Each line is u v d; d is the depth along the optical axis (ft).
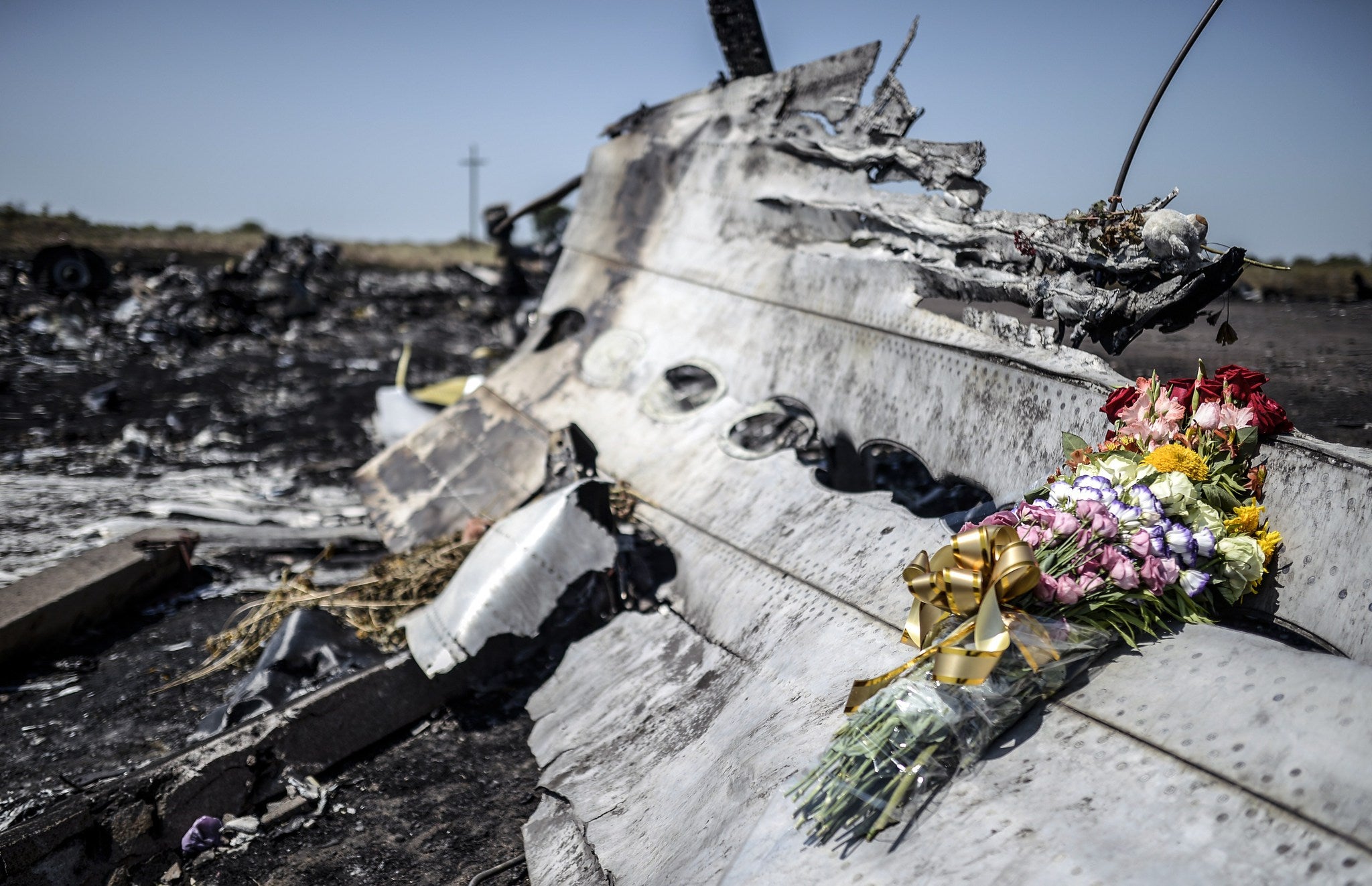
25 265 52.54
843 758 8.09
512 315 45.98
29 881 10.03
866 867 7.47
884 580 11.66
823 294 17.43
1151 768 7.24
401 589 16.99
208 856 11.20
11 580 18.93
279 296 53.01
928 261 15.35
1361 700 6.94
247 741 12.19
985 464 13.25
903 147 16.15
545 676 14.78
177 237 79.46
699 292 20.47
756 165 20.03
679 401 19.62
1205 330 25.93
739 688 11.46
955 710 7.95
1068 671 8.69
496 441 21.02
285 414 34.14
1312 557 9.06
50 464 27.43
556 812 11.27
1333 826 6.16
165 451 29.25
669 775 10.73
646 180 23.75
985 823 7.38
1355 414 18.57
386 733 13.43
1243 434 9.82
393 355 45.91
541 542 14.21
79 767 13.21
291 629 15.40
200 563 20.52
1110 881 6.44
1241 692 7.57
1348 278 34.65
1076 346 12.75
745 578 13.51
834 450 16.42
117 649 16.78
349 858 11.23
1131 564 8.66
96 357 41.14
